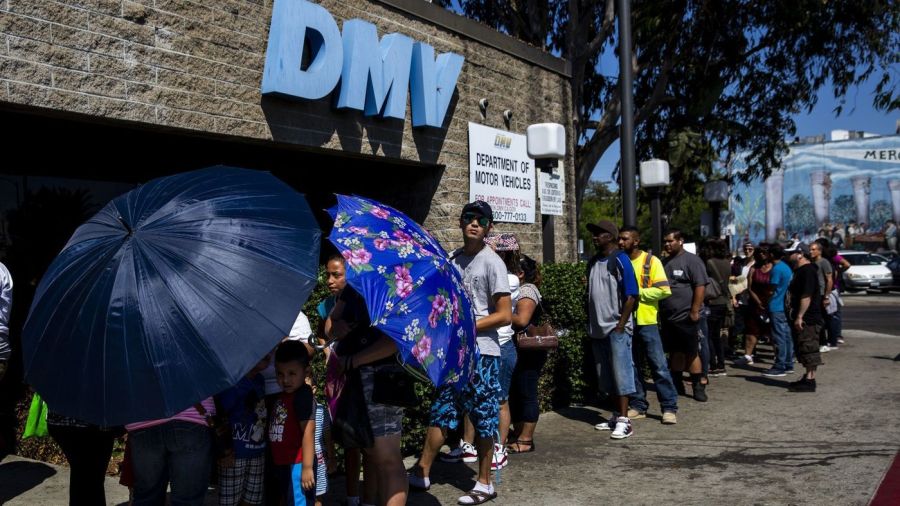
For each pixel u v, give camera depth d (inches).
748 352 460.4
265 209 129.3
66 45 208.8
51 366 114.7
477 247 210.5
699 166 672.4
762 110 671.8
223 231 121.8
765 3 601.3
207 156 322.7
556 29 673.6
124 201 131.0
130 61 224.8
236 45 256.2
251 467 160.9
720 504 191.5
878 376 394.3
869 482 205.5
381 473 158.4
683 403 334.0
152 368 109.8
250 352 112.2
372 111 302.5
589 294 280.4
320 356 201.9
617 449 252.8
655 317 293.7
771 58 653.3
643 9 610.9
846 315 831.1
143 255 117.1
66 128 254.4
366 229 153.6
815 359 354.6
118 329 112.0
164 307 112.9
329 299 199.5
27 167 272.4
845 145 2080.5
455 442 252.2
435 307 146.8
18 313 254.8
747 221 2194.9
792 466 225.0
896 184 2021.4
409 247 153.2
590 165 645.9
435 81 334.0
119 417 109.4
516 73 407.8
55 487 215.2
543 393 317.4
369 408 154.9
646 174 417.4
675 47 628.1
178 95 237.9
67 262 122.0
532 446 253.1
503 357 230.2
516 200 403.5
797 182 2133.4
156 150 308.2
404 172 365.4
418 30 338.6
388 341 152.5
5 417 253.3
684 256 334.3
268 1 267.1
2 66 194.5
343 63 290.2
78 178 288.7
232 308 114.3
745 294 487.8
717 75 645.3
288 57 263.6
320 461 173.9
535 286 250.1
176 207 125.5
